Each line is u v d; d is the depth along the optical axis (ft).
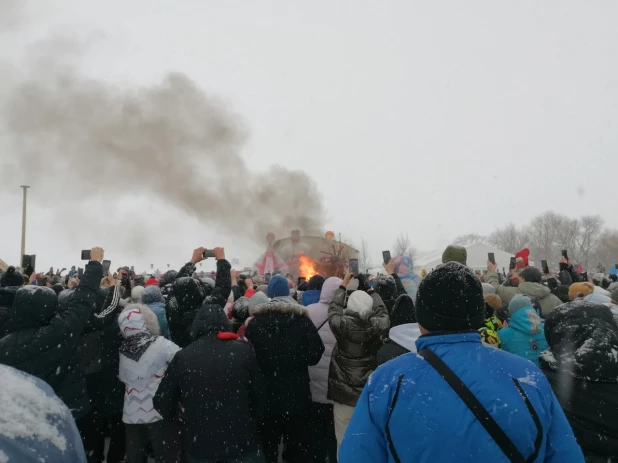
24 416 4.01
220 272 13.64
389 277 15.31
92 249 11.72
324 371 14.69
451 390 5.22
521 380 5.36
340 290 13.69
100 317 13.61
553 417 5.41
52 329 10.37
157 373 12.35
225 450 10.07
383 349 11.12
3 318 12.96
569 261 24.66
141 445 12.69
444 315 5.75
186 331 13.94
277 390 12.96
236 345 10.98
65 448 4.23
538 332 12.68
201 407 10.23
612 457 9.04
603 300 14.28
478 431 4.97
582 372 9.10
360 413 5.66
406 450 5.16
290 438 13.83
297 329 12.97
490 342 13.16
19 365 10.16
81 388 11.60
